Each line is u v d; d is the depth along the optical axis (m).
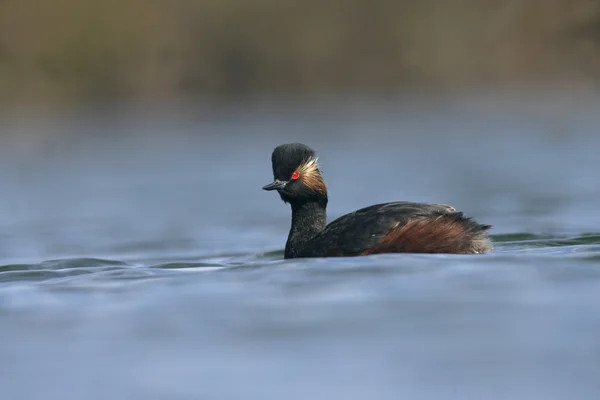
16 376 8.74
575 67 34.38
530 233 15.30
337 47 36.97
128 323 10.10
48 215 20.45
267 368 8.73
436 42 36.94
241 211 20.52
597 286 10.71
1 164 28.05
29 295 11.42
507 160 25.95
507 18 35.69
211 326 9.87
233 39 35.84
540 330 9.37
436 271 11.34
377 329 9.59
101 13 34.28
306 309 10.27
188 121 34.31
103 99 33.50
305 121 34.62
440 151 28.30
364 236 12.14
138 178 25.17
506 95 35.31
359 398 7.96
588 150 26.86
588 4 34.09
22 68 32.81
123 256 15.59
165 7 35.12
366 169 25.41
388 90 37.47
